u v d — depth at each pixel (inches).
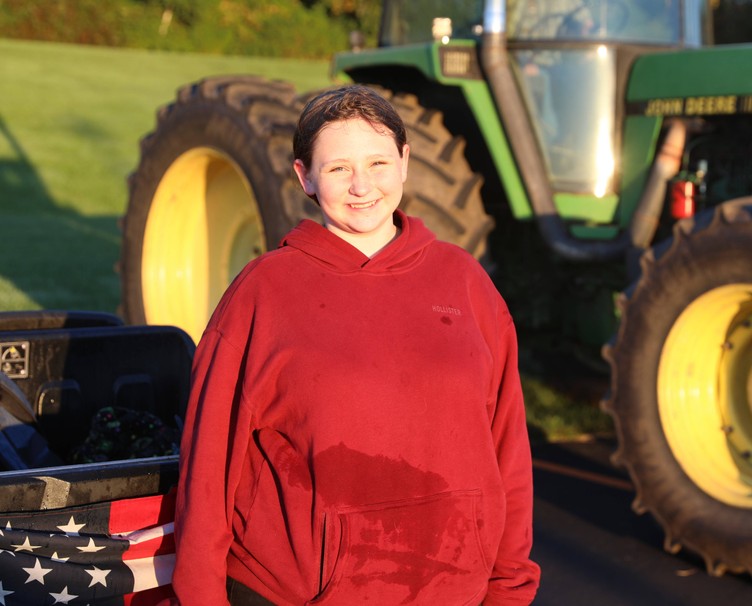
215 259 203.3
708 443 139.5
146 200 203.8
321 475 64.6
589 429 195.6
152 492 73.4
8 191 557.3
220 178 197.5
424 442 65.9
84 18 1180.5
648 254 143.3
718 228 134.3
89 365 106.3
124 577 72.0
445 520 66.3
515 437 73.2
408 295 68.2
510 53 179.5
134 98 895.7
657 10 181.9
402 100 183.9
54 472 70.7
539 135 179.2
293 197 161.9
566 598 127.5
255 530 66.8
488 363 69.7
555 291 212.1
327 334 65.6
